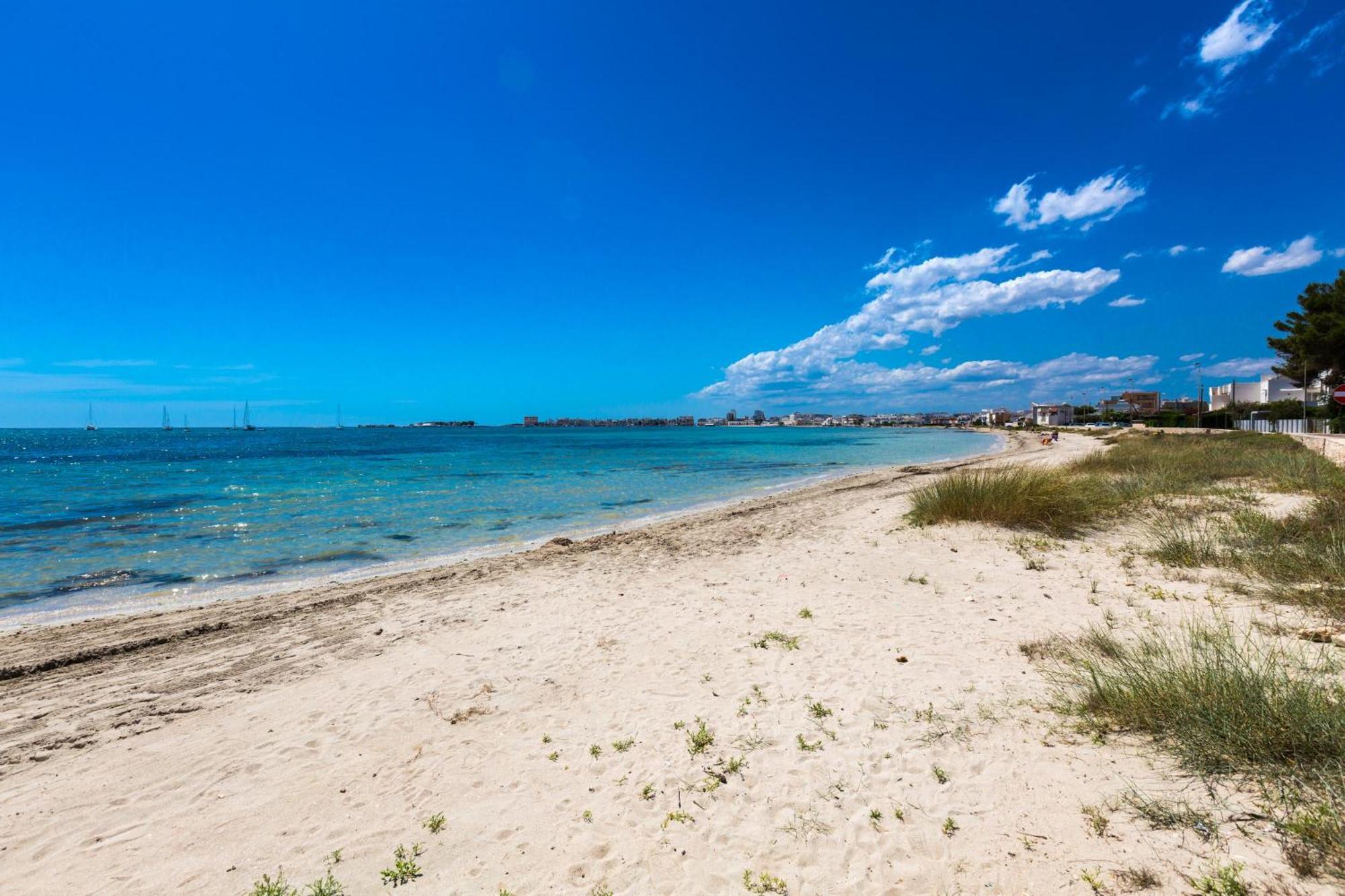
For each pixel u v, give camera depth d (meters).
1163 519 10.60
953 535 11.01
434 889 3.06
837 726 4.42
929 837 3.17
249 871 3.25
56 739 4.79
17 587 10.17
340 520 17.06
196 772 4.27
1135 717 3.97
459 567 10.80
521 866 3.20
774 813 3.49
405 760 4.32
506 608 8.18
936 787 3.58
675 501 21.23
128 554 12.74
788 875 3.01
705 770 3.97
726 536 13.12
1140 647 5.17
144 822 3.71
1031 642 5.82
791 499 19.67
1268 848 2.72
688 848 3.26
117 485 26.81
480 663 6.17
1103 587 7.48
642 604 8.10
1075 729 4.01
